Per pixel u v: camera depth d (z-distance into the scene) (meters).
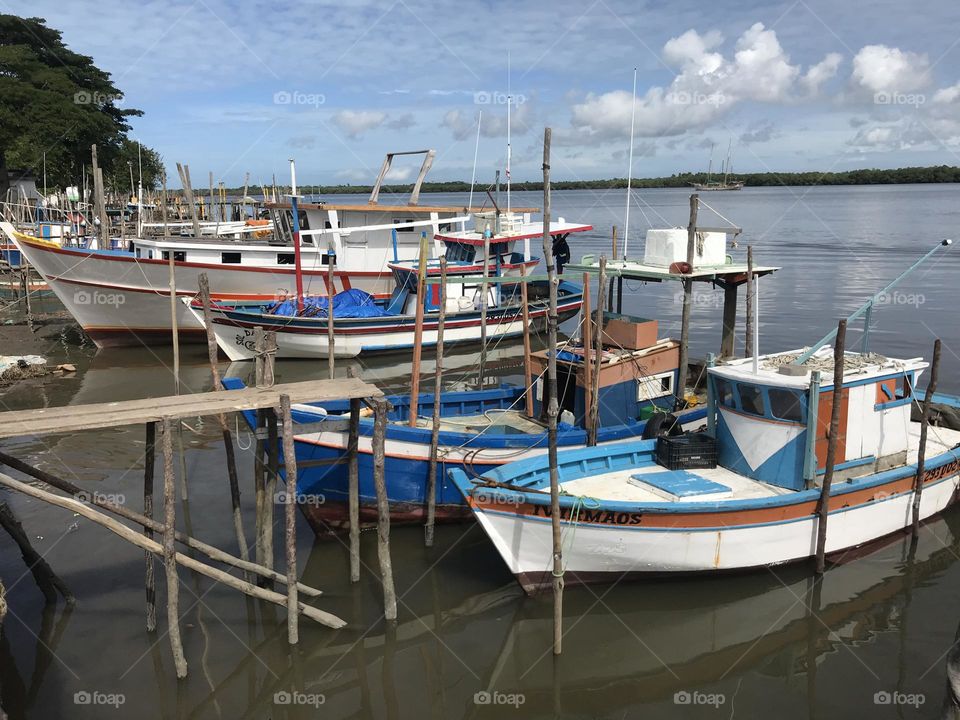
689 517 10.28
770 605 10.50
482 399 15.55
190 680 8.95
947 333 27.28
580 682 9.02
